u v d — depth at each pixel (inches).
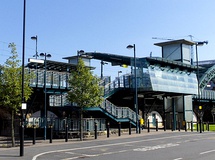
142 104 1715.1
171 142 880.9
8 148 803.4
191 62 1905.8
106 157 589.0
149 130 1466.5
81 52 1384.1
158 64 1518.2
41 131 1234.0
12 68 858.1
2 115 1352.1
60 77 1219.2
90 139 1048.8
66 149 742.5
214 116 2773.1
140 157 580.1
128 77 1514.5
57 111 1364.4
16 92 848.9
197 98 2087.8
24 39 701.9
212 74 2292.1
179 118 1759.4
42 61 964.6
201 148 722.2
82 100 1067.3
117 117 1311.5
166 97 1711.4
